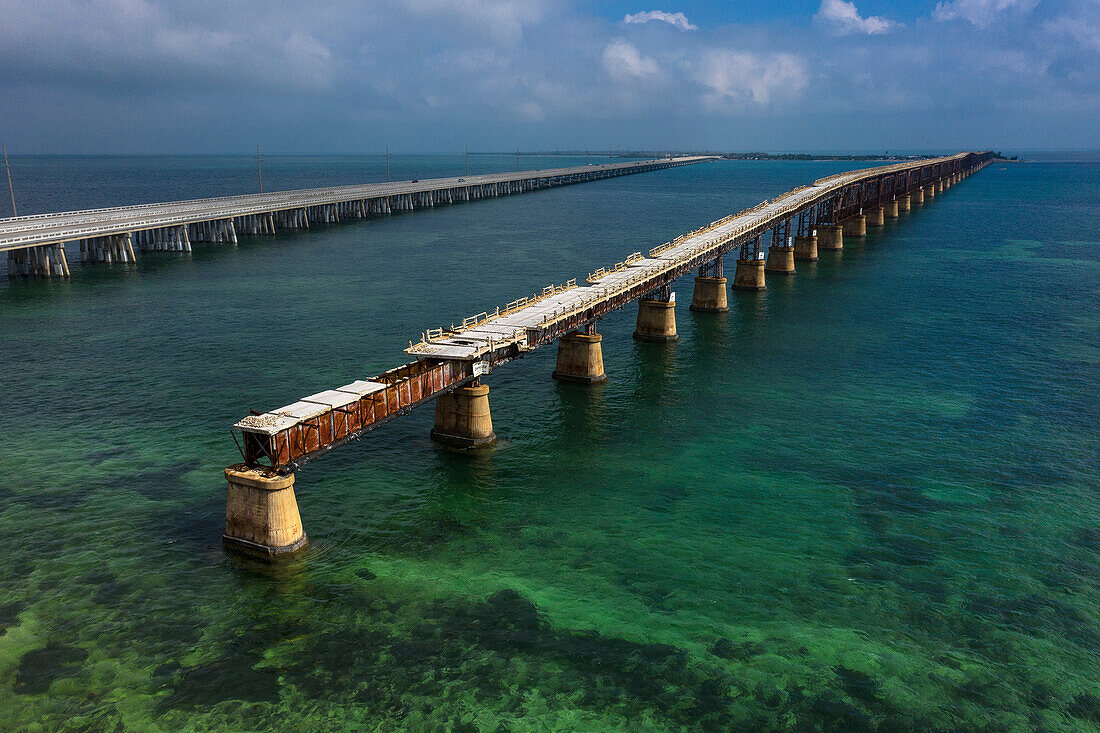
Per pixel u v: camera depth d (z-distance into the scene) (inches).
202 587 1342.3
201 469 1782.7
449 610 1298.0
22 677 1127.6
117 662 1162.0
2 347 2746.1
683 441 2030.0
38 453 1856.5
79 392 2288.4
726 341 3043.8
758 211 4751.5
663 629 1264.8
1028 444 2016.5
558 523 1595.7
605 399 2348.7
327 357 2672.2
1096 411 2255.2
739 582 1398.9
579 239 5885.8
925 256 5211.6
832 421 2177.7
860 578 1416.1
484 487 1745.8
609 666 1176.8
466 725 1059.9
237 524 1441.9
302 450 1433.3
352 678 1140.5
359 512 1615.4
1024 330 3198.8
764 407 2290.8
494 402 2304.4
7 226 4436.5
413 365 1861.5
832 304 3740.2
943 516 1641.2
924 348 2930.6
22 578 1359.5
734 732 1059.3
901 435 2078.0
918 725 1077.1
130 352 2701.8
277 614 1275.8
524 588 1365.7
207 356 2667.3
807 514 1647.4
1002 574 1430.9
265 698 1098.1
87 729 1037.2
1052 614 1317.7
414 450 1934.1
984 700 1124.5
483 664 1173.7
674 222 7126.0
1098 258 5064.0
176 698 1095.0
